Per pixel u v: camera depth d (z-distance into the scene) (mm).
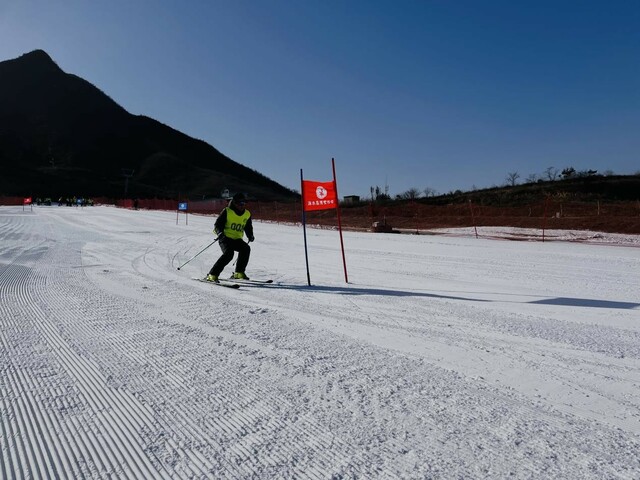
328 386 3336
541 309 5918
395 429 2689
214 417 2871
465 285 7895
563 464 2311
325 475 2242
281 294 6996
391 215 34156
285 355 4035
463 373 3600
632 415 2877
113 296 6781
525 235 20156
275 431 2684
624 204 30125
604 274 9180
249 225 8523
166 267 10266
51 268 9812
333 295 6906
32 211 50375
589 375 3557
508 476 2207
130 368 3730
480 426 2725
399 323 5172
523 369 3688
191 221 34094
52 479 2248
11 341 4465
